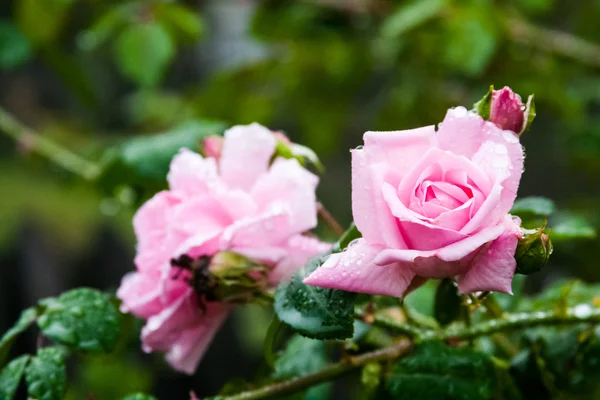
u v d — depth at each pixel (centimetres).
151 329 68
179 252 66
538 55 117
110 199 97
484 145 62
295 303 64
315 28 121
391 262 61
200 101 123
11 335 70
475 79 121
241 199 67
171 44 106
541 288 138
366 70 127
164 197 69
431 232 61
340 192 188
